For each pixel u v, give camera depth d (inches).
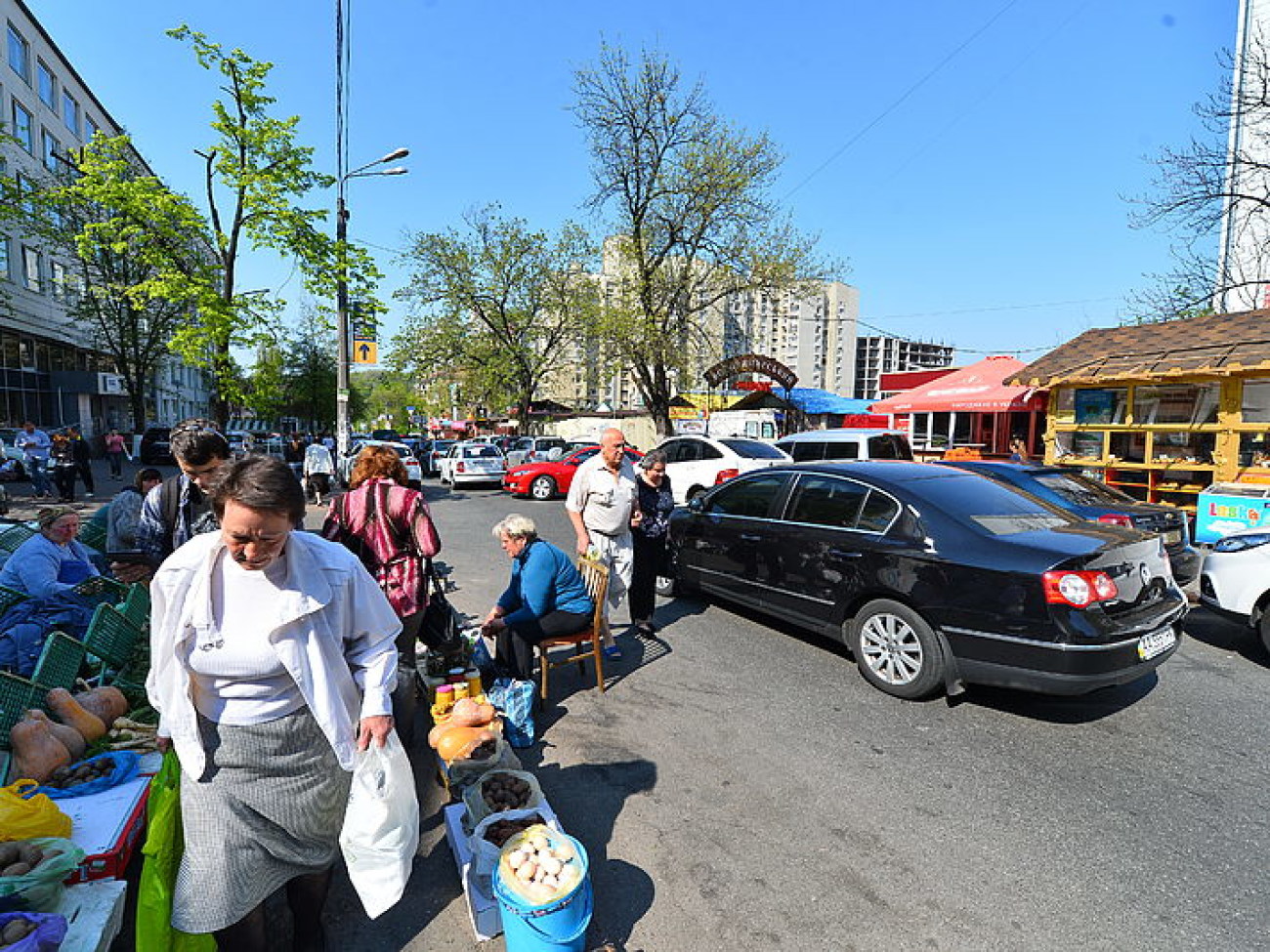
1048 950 92.0
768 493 221.8
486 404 1359.5
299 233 577.6
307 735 76.2
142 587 174.2
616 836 117.5
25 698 118.7
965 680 161.9
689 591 271.3
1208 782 135.0
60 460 587.2
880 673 178.5
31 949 69.3
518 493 661.9
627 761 143.5
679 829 119.4
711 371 922.1
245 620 71.8
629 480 205.3
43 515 172.6
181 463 144.5
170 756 81.4
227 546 70.8
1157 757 144.9
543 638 168.4
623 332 863.7
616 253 933.8
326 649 75.6
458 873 108.1
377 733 78.1
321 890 86.4
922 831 118.9
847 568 186.5
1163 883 105.7
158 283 545.6
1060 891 103.7
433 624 158.9
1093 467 404.5
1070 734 155.2
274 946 93.7
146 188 551.5
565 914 84.0
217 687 73.3
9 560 168.1
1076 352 438.3
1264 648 204.5
